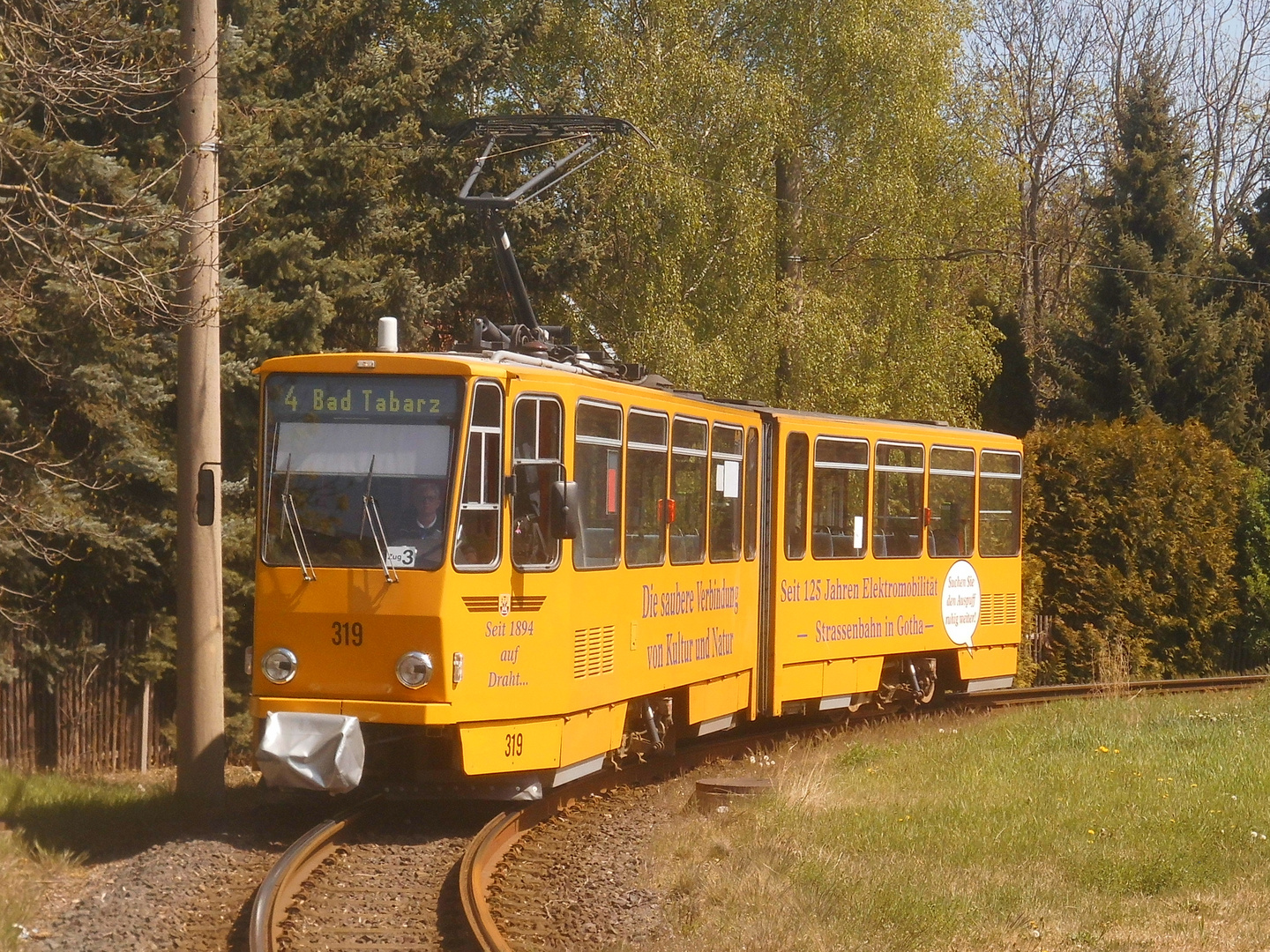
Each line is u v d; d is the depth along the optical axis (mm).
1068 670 25828
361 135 17703
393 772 10789
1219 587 27000
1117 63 43156
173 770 14508
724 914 7859
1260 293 34312
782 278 26359
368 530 10188
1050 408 37844
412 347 18172
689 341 23766
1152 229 34188
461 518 10148
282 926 7543
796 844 9547
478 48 21453
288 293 16188
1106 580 25781
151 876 8438
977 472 18812
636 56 25547
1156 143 34438
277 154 15922
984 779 12383
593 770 11578
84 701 14094
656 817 10984
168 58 13172
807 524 15500
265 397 10516
